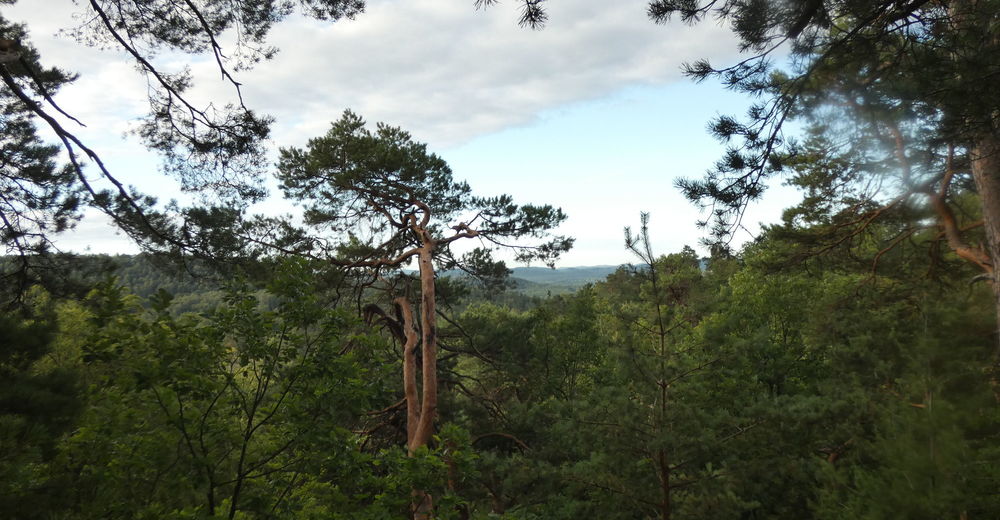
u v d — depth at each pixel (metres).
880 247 12.97
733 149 6.16
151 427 5.70
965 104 4.60
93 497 5.19
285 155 16.41
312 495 6.80
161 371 5.38
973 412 6.86
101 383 5.64
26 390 3.71
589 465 11.42
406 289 18.38
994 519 6.64
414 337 15.63
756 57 5.39
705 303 10.29
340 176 15.41
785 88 5.69
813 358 23.42
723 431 10.92
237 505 5.85
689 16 5.14
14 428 3.58
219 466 5.89
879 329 13.26
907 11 4.86
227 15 9.20
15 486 3.88
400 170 16.17
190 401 5.81
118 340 5.41
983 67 4.42
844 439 11.01
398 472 6.87
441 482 7.07
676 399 10.73
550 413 15.51
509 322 23.58
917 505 6.55
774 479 10.62
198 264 10.72
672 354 10.56
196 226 10.39
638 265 10.64
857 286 14.90
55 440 4.12
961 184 8.86
